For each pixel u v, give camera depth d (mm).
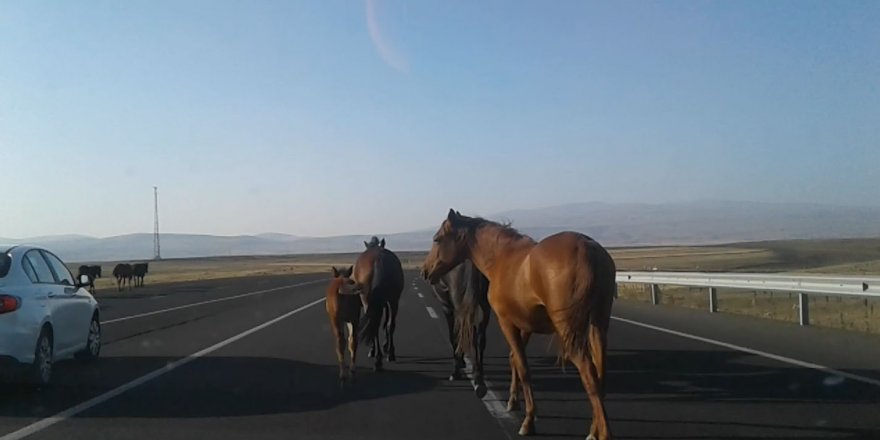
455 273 10016
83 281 12930
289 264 150000
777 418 8258
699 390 9875
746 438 7465
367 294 11422
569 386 10484
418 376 11562
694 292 31453
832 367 11359
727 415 8445
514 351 7898
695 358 12500
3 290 9836
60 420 8578
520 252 7953
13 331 9750
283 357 13633
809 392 9609
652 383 10406
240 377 11469
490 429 8055
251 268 120250
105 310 26516
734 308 22844
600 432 6531
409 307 26547
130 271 47594
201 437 7801
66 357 11781
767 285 18453
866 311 19094
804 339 14688
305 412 8969
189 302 30859
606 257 6953
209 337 17031
